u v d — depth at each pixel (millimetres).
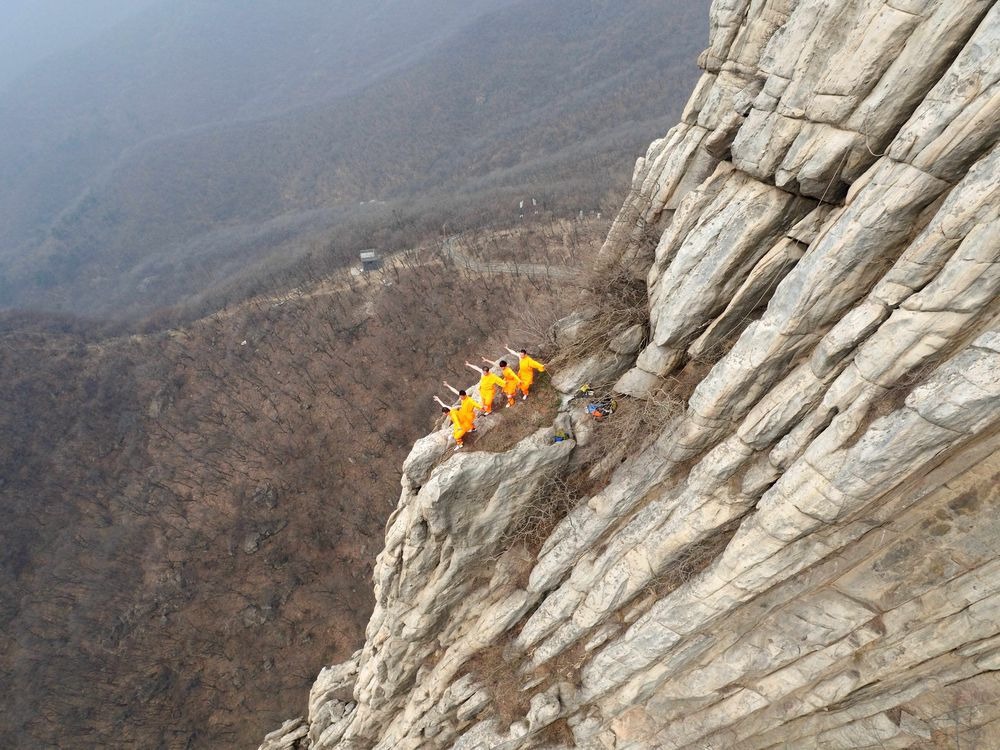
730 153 16281
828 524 14328
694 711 19125
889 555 14781
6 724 59969
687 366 18062
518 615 21750
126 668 62594
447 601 22516
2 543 79062
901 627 14781
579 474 20344
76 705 59969
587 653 20703
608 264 20453
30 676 63469
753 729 18297
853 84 11664
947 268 10625
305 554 69000
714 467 15977
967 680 14789
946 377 11117
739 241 14898
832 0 11430
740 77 15102
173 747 55562
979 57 9664
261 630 63281
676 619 17422
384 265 102438
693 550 17078
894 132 11781
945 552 13930
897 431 11945
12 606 73125
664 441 17734
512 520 20812
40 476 87500
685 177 17859
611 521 19094
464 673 22953
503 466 19141
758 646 16953
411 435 73750
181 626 65375
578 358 20469
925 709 15344
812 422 13719
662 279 17141
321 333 91188
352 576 65438
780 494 14266
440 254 96938
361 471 74188
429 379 77125
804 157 13109
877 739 16203
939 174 10703
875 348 12086
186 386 96688
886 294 11859
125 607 67938
